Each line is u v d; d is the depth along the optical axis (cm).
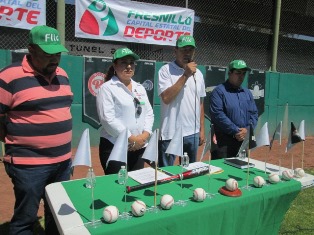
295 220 360
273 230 233
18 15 532
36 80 210
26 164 211
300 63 1005
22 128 208
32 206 218
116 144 191
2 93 202
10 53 537
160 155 329
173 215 176
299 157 652
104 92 269
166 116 321
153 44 691
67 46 688
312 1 986
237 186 209
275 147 727
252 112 351
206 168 251
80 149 179
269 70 853
